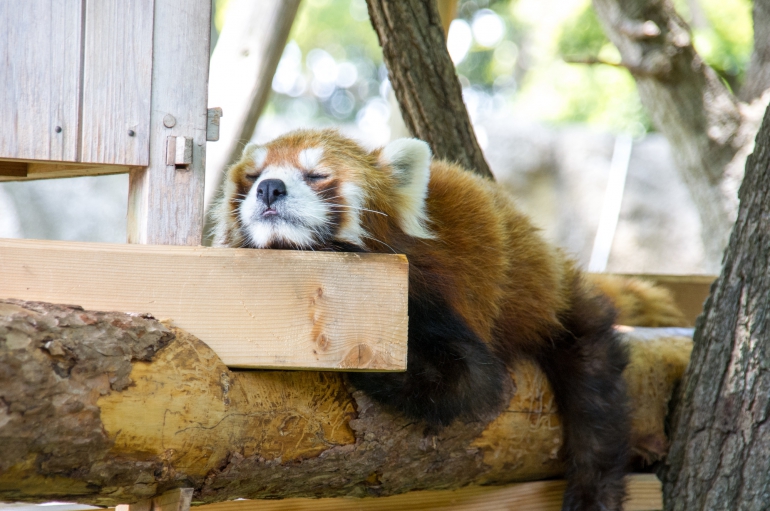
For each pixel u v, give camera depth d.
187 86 2.71
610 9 6.61
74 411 2.13
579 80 14.66
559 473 3.78
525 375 3.64
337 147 3.41
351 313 2.58
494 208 3.78
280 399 2.64
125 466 2.29
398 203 3.41
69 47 2.55
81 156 2.58
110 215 11.68
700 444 3.69
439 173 3.81
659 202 12.75
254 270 2.53
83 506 3.52
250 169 3.41
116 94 2.62
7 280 2.35
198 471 2.47
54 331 2.14
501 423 3.36
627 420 3.78
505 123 13.74
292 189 3.15
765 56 6.68
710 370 3.70
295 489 2.85
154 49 2.66
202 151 2.74
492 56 20.89
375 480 3.03
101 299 2.42
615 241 12.66
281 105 24.25
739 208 3.71
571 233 12.88
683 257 12.50
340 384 2.84
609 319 3.95
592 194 12.99
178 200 2.71
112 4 2.60
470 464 3.26
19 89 2.51
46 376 2.08
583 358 3.75
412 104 4.49
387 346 2.61
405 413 2.97
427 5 4.38
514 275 3.71
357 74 23.92
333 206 3.18
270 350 2.51
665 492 3.82
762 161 3.59
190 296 2.48
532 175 13.30
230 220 3.45
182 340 2.40
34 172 3.14
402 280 2.64
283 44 5.25
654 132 14.50
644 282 5.11
